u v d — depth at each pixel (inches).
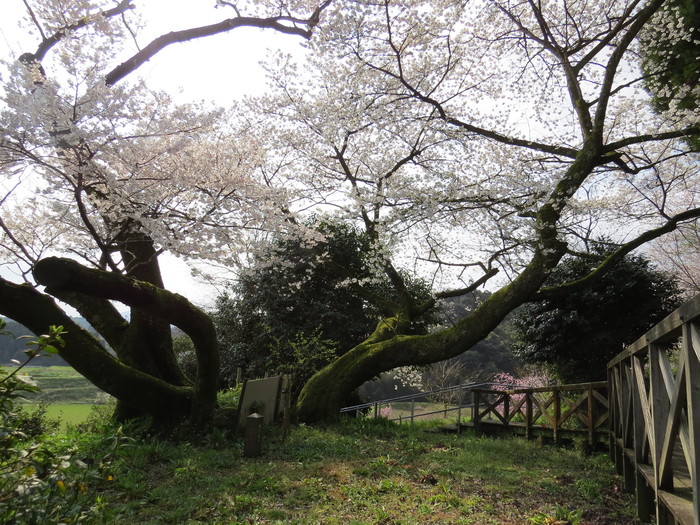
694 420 83.6
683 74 365.7
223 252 272.7
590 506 177.0
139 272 308.2
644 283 407.2
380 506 160.7
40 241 297.1
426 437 314.8
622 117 418.0
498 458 254.5
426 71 375.6
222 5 274.1
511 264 400.8
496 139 370.3
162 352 311.0
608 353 418.6
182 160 250.4
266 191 291.7
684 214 354.6
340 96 366.6
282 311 491.5
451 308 631.8
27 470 73.5
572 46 377.7
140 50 267.7
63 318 251.9
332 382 357.4
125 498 159.5
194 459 213.2
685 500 109.0
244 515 149.3
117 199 231.9
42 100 177.9
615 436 228.2
